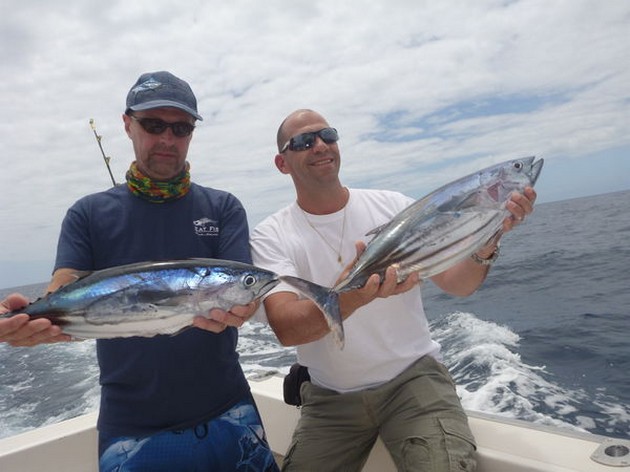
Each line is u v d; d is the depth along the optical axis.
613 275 5.06
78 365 4.44
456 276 1.12
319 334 1.02
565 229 12.77
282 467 1.17
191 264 0.83
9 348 6.24
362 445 1.18
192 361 0.96
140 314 0.80
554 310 3.81
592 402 1.90
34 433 1.31
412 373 1.15
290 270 1.17
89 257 0.98
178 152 1.00
